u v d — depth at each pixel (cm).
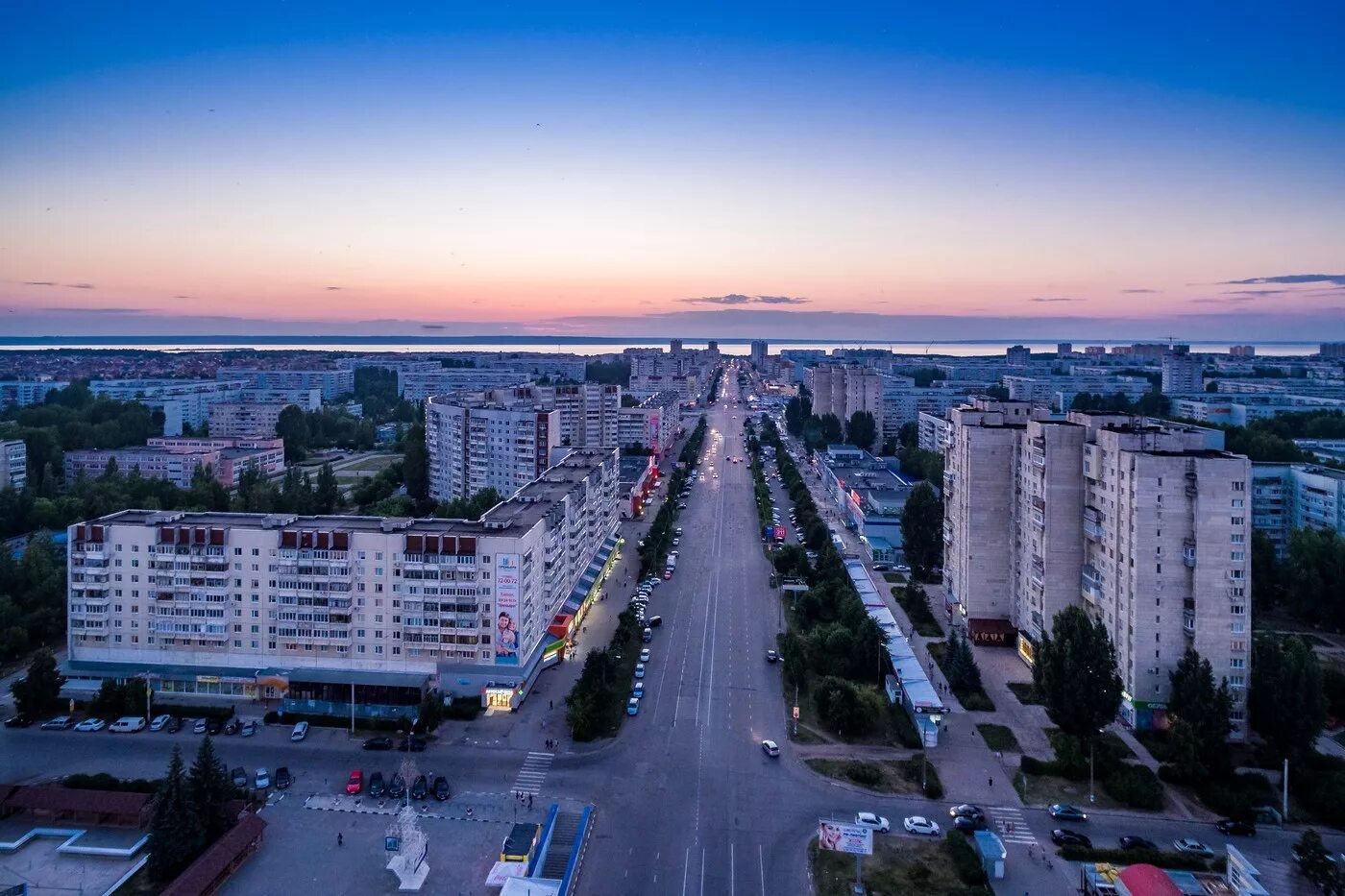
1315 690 15925
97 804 14175
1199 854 13575
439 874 12950
